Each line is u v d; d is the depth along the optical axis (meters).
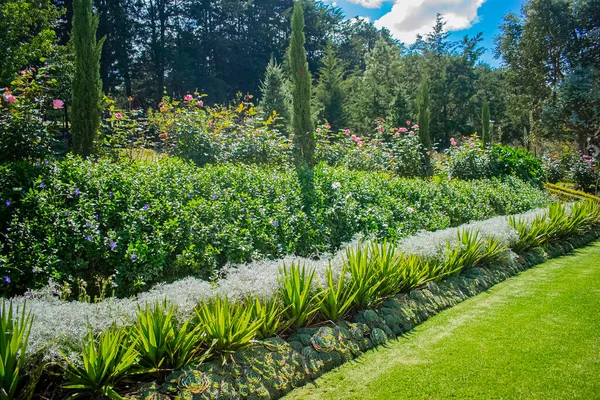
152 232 4.45
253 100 36.53
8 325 2.26
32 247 3.82
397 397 2.79
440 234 5.66
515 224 6.68
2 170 4.47
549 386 2.86
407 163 10.52
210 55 36.59
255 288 3.41
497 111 34.47
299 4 8.59
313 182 6.50
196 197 5.30
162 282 4.00
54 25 16.56
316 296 3.54
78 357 2.44
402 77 31.64
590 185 15.67
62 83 10.59
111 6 27.88
